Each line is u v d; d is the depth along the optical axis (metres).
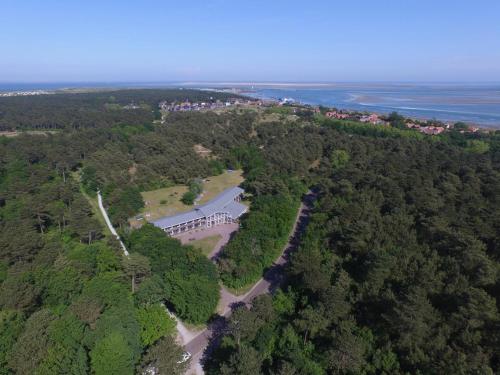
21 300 80.88
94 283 85.69
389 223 106.19
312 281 85.69
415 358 66.06
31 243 101.69
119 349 67.75
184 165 187.25
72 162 188.88
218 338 85.50
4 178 159.62
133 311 81.69
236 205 150.00
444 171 159.12
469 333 66.75
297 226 140.88
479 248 86.81
